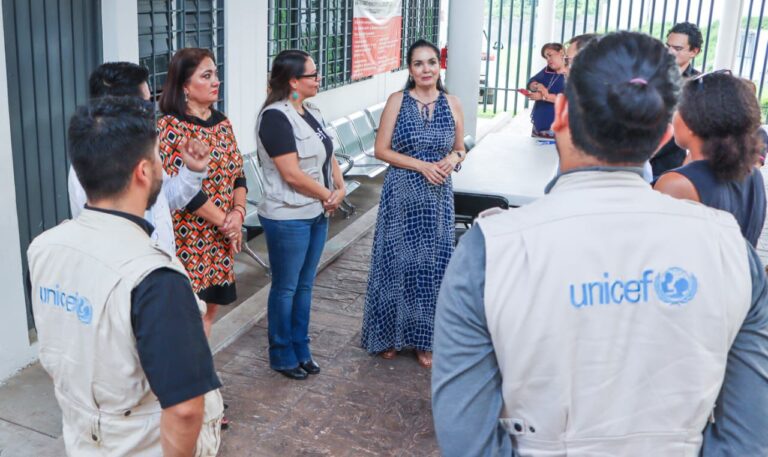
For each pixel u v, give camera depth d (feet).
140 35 14.48
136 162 5.06
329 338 13.32
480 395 3.67
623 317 3.52
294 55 10.61
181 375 4.76
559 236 3.52
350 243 18.10
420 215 11.84
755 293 3.70
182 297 4.89
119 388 5.04
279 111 10.53
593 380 3.56
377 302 12.39
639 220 3.56
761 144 6.54
